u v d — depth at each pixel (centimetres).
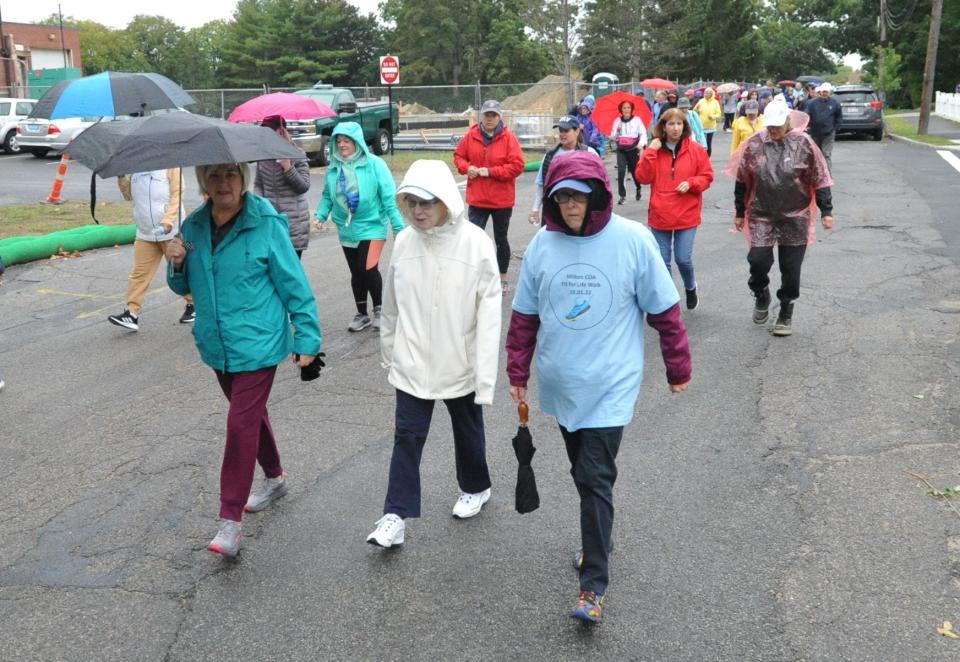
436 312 401
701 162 772
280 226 408
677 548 407
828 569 385
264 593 381
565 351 356
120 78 518
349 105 2412
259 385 406
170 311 888
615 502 454
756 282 746
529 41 7394
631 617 356
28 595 382
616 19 5256
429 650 339
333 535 430
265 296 404
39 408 620
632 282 352
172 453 535
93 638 351
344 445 538
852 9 7519
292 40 7769
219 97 2720
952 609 354
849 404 579
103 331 817
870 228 1223
